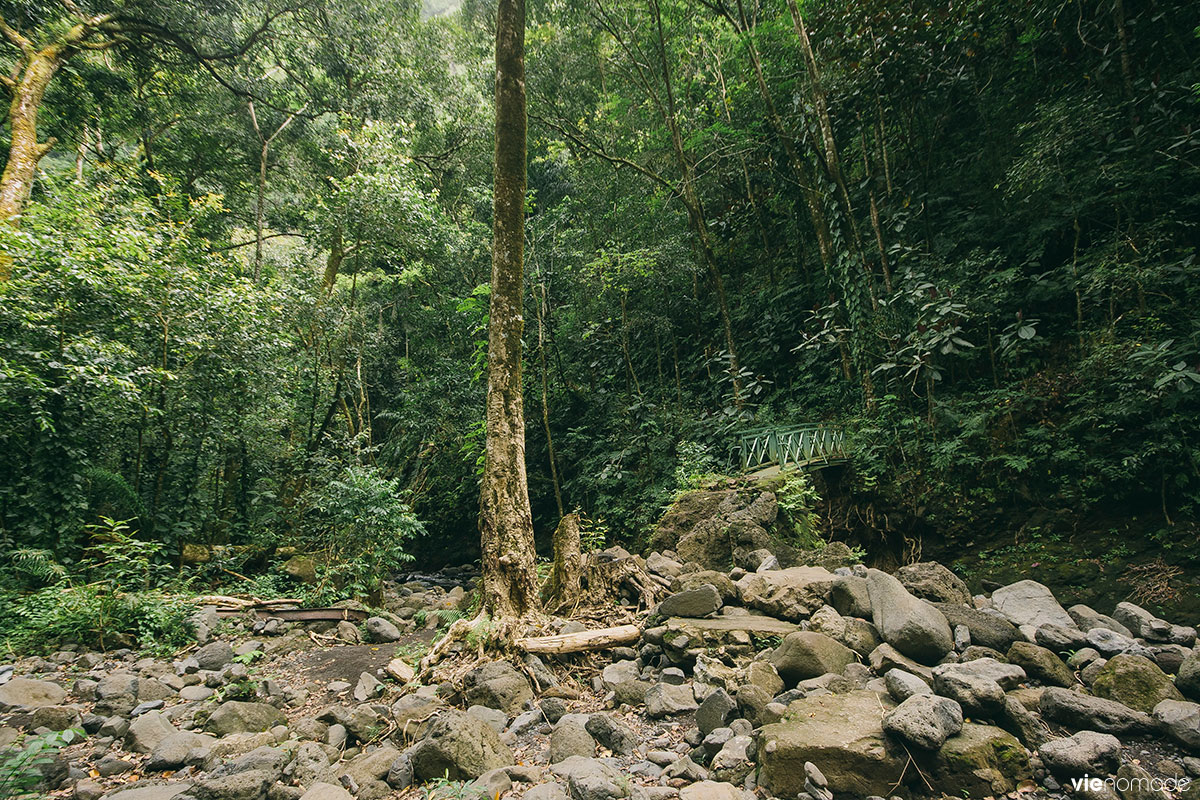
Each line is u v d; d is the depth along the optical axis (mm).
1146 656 4188
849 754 3133
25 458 8367
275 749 3900
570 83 17781
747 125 15523
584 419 16391
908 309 10828
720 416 13203
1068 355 9711
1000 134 12078
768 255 16578
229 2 15109
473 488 17078
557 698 4723
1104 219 10070
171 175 17406
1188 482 7621
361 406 17672
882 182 14117
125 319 9430
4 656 6059
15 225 9477
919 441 10039
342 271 20406
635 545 12328
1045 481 8898
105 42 13789
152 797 3402
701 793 3080
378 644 7199
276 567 10352
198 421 11117
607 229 17328
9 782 3094
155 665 6031
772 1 15055
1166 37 9641
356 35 16344
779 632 4879
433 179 20875
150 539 9648
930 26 10820
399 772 3645
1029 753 3316
